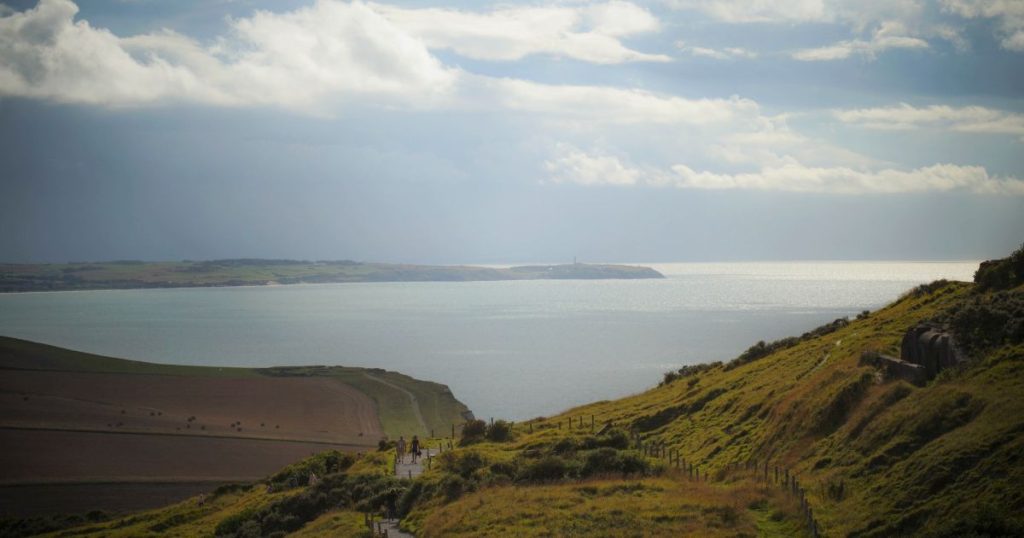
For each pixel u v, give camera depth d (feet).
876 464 109.09
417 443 219.00
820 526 98.43
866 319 233.14
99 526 260.21
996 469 87.86
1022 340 121.60
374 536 128.98
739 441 164.96
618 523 109.19
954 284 214.69
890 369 142.51
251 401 609.42
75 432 485.97
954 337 130.41
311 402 604.90
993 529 78.64
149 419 529.86
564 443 184.14
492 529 113.70
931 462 96.89
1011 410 97.91
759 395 186.60
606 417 238.68
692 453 173.17
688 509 112.88
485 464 173.99
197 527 214.90
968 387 111.24
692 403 211.61
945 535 80.79
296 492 197.88
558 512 117.08
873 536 90.58
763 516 110.11
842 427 133.08
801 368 189.26
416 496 153.07
